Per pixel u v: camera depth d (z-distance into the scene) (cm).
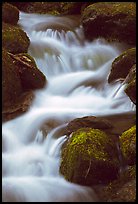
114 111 844
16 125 792
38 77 911
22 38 1037
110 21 1178
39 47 1115
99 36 1216
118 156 656
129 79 873
